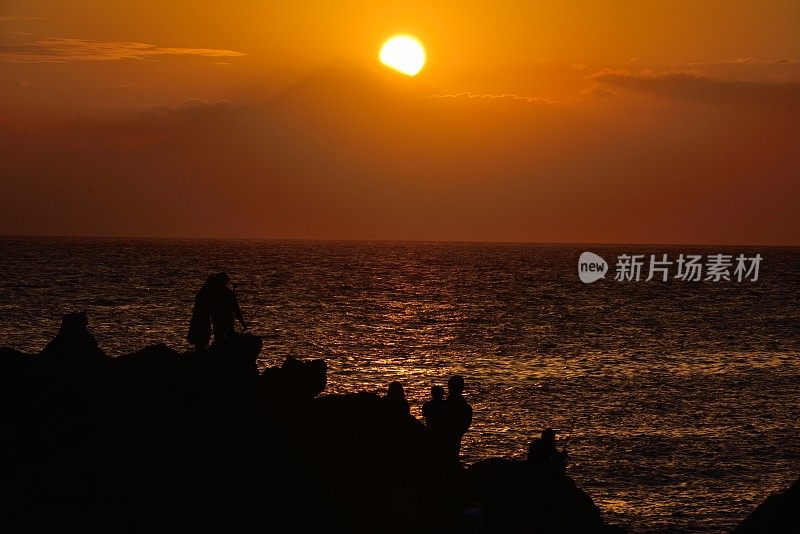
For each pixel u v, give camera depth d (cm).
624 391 5553
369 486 1695
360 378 6012
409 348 7600
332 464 1722
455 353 7331
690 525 3061
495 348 7688
